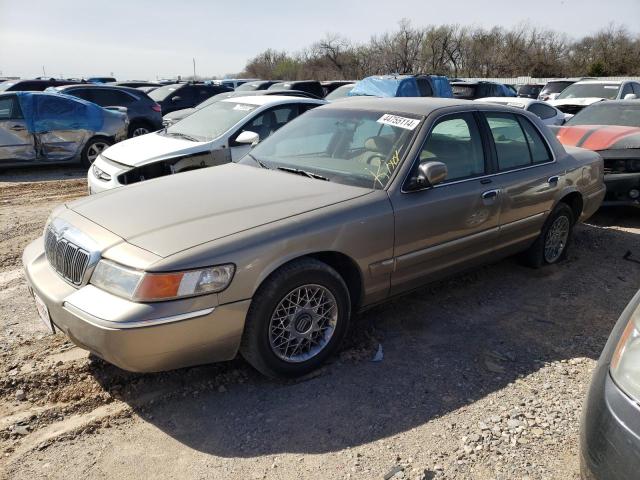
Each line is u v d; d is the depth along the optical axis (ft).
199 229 9.49
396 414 9.55
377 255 11.17
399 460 8.43
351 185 11.73
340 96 49.37
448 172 12.74
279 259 9.59
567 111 44.14
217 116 24.56
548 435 9.03
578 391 10.28
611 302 14.61
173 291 8.62
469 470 8.24
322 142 13.64
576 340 12.40
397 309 13.80
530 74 147.33
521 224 14.79
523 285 15.57
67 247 9.76
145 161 20.56
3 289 14.62
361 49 166.71
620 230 21.63
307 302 10.35
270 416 9.49
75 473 8.14
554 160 15.94
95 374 10.58
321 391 10.21
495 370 11.03
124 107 42.01
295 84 55.21
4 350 11.34
